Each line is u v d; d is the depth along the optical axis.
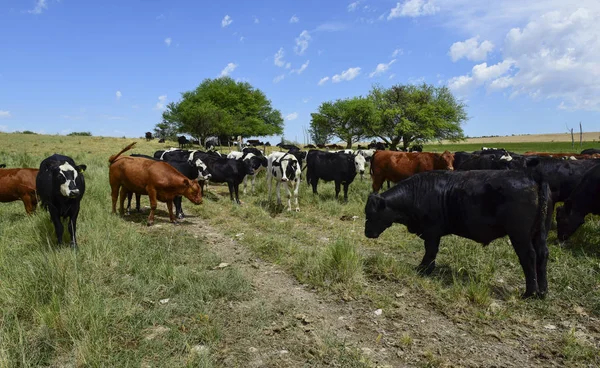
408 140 51.50
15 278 4.71
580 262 6.24
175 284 5.10
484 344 3.95
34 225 6.77
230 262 6.43
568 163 8.35
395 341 3.97
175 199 9.71
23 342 3.58
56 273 4.61
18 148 29.75
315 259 6.12
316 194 13.10
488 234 5.38
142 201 11.80
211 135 47.97
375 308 4.75
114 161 9.38
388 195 6.08
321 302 4.91
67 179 5.84
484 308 4.76
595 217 8.70
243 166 12.05
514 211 4.96
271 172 11.88
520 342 4.01
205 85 64.38
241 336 3.97
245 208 10.75
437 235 5.82
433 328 4.28
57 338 3.66
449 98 52.34
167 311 4.38
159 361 3.44
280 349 3.75
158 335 3.92
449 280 5.68
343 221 9.70
